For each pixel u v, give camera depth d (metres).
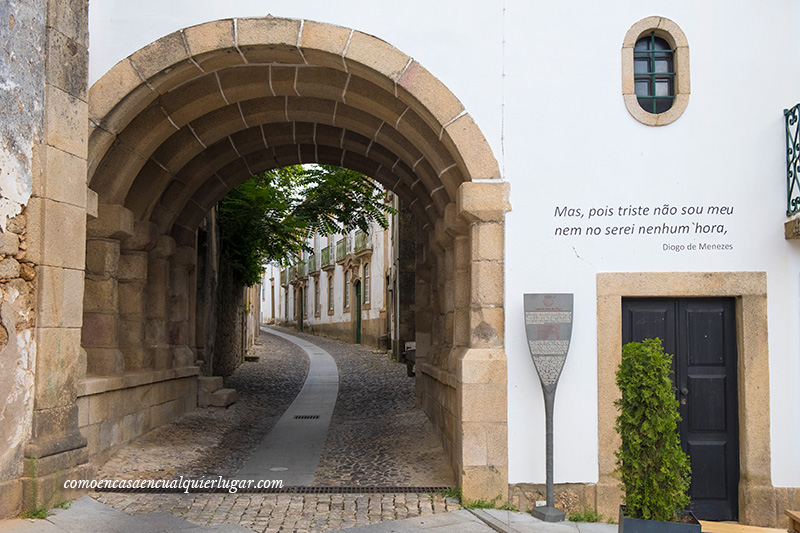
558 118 6.38
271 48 6.40
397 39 6.40
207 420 10.17
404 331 19.58
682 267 6.29
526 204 6.31
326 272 36.28
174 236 10.23
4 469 5.27
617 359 6.20
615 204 6.32
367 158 10.46
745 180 6.32
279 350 25.78
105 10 6.36
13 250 5.36
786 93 6.37
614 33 6.43
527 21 6.44
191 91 7.18
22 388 5.47
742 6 6.41
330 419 11.04
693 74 6.39
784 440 6.15
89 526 5.26
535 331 6.00
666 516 4.50
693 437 6.32
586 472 6.11
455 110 6.36
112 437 7.49
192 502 6.04
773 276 6.27
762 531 4.67
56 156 5.77
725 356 6.37
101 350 7.65
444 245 8.20
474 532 5.39
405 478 7.07
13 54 5.34
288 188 16.47
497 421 6.11
